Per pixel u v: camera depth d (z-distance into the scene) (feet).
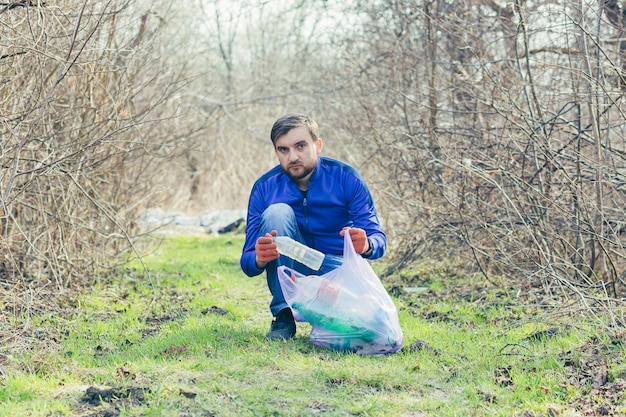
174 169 53.98
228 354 13.92
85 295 20.51
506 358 13.78
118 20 22.74
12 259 18.67
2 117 16.87
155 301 20.48
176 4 30.17
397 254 26.18
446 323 17.72
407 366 13.33
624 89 18.11
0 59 17.65
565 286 16.49
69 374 12.89
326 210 14.97
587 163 17.94
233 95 62.64
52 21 18.40
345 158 38.83
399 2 26.99
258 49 67.21
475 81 21.70
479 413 11.07
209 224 45.65
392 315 14.25
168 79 30.63
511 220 20.44
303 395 11.74
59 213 21.74
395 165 26.09
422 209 23.79
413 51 27.63
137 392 11.44
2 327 15.81
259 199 15.34
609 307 14.74
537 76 23.11
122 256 27.73
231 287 23.15
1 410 10.94
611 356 12.99
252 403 11.38
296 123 14.43
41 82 17.87
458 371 13.05
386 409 11.19
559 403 11.33
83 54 20.86
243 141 61.41
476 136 22.57
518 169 20.66
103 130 23.20
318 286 14.25
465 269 23.53
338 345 14.25
